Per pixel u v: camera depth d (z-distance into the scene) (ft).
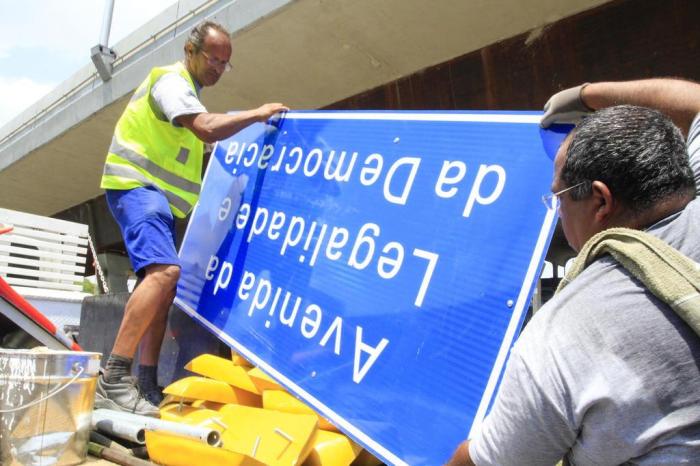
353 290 7.03
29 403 6.42
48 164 26.25
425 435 5.73
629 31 11.79
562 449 3.60
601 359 3.41
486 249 6.08
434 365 5.97
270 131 9.43
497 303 5.76
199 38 9.57
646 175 3.80
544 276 12.50
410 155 7.24
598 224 4.01
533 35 13.26
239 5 15.23
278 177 8.87
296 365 7.17
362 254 7.15
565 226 4.35
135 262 8.48
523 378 3.65
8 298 8.05
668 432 3.25
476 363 5.67
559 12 12.66
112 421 7.20
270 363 7.46
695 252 3.62
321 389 6.76
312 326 7.25
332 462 6.18
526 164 6.17
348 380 6.59
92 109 20.86
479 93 14.29
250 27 14.92
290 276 7.88
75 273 15.64
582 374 3.44
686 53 11.02
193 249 9.70
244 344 7.92
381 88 16.61
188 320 9.39
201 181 10.31
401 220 6.95
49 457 6.52
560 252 11.75
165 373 9.59
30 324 8.27
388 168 7.41
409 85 15.84
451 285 6.18
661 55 11.36
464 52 14.51
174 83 9.08
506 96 13.79
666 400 3.28
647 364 3.32
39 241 14.99
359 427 6.21
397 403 6.07
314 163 8.43
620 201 3.88
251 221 8.93
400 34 14.32
